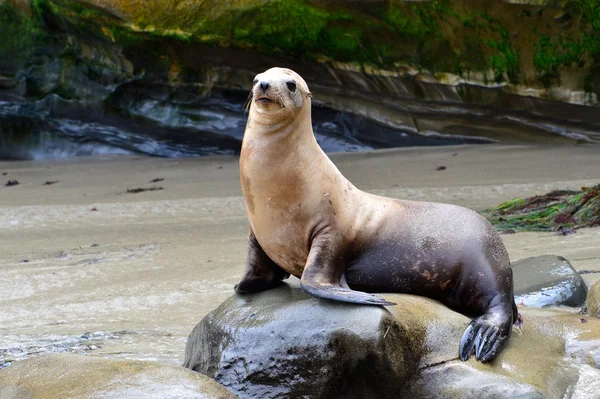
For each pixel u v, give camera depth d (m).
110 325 9.41
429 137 30.17
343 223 6.89
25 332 9.26
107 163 30.50
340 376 6.03
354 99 30.80
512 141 29.16
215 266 12.55
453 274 6.99
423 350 6.29
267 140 6.79
